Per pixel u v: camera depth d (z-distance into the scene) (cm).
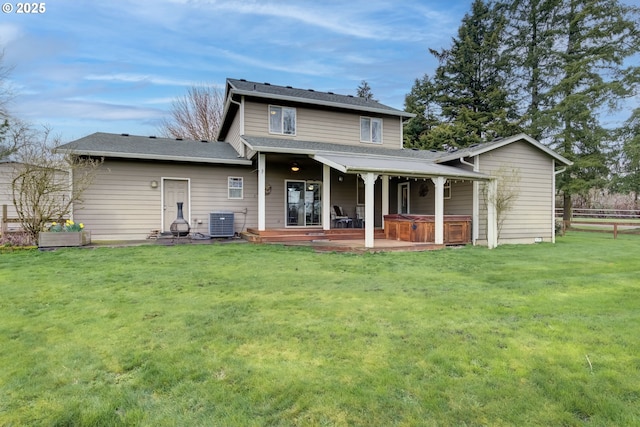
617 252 989
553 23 2238
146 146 1234
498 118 2441
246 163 1251
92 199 1111
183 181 1235
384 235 1273
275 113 1366
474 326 381
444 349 322
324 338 347
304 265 734
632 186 1827
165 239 1138
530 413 230
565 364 295
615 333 363
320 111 1438
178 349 322
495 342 338
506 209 1198
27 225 967
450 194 1321
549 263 798
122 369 287
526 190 1284
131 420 223
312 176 1435
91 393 253
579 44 2119
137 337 350
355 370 283
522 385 262
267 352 317
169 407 236
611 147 1981
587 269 723
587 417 226
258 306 450
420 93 2819
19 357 307
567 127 2089
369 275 646
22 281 579
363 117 1510
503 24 2489
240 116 1320
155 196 1190
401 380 268
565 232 1692
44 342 338
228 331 364
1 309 436
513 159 1266
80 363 296
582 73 2019
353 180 1515
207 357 306
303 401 241
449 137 2522
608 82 1978
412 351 318
